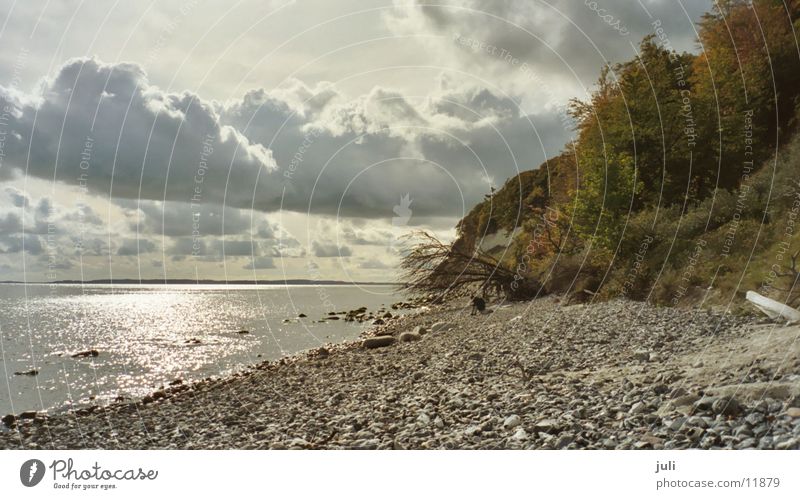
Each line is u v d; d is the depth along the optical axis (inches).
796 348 430.6
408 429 396.5
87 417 559.5
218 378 756.6
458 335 866.1
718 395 358.3
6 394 709.3
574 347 637.3
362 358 776.3
